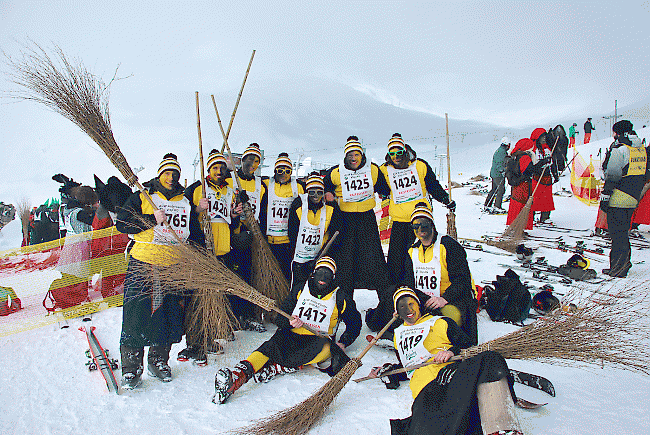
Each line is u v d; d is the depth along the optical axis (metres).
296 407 3.12
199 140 4.10
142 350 3.74
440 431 2.57
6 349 4.53
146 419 3.23
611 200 6.32
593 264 7.25
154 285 3.74
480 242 9.00
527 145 9.71
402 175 4.91
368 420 3.17
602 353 2.96
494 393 2.54
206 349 4.13
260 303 3.79
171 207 3.99
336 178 5.09
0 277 6.61
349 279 4.91
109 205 4.07
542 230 10.32
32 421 3.22
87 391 3.66
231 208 4.61
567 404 3.26
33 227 9.28
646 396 3.36
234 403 3.44
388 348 4.41
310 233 4.75
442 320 3.22
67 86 3.74
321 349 3.83
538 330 2.98
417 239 4.39
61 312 5.41
